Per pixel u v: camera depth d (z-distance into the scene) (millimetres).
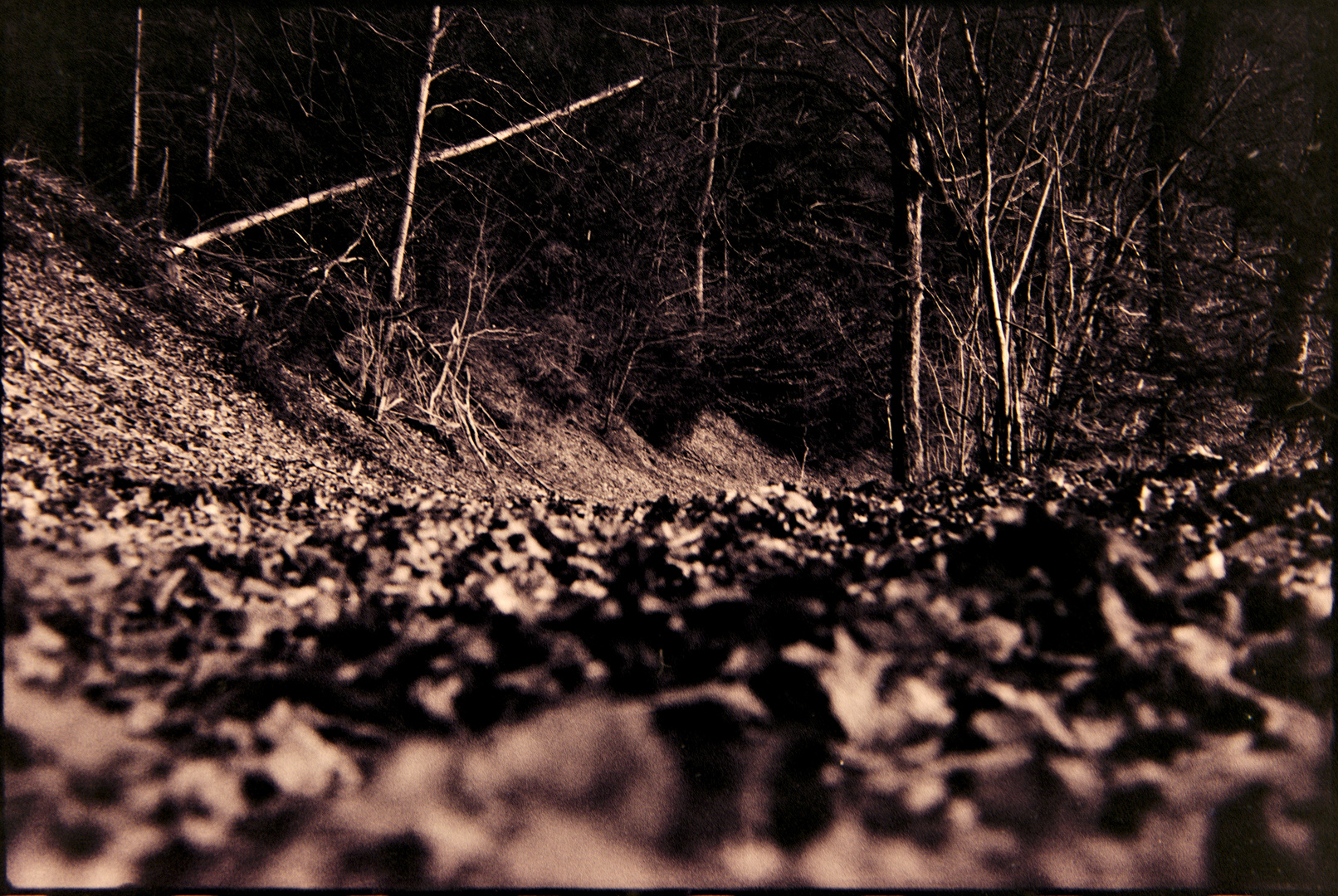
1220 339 10000
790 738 2742
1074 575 3211
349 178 16141
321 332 15344
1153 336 10547
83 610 3215
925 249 13273
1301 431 9102
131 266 13227
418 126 14375
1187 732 2688
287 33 16422
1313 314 8836
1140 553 3363
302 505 5785
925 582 3332
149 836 2363
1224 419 10695
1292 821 2375
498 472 15891
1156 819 2438
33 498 4652
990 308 10188
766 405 22906
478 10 15250
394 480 13258
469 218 16953
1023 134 11289
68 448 8102
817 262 17734
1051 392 11031
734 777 2633
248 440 11695
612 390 20172
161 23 16297
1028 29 10805
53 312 11289
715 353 21156
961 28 9883
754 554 3754
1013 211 11375
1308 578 3160
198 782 2520
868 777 2611
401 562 3883
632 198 19203
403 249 14586
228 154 17125
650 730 2801
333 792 2557
